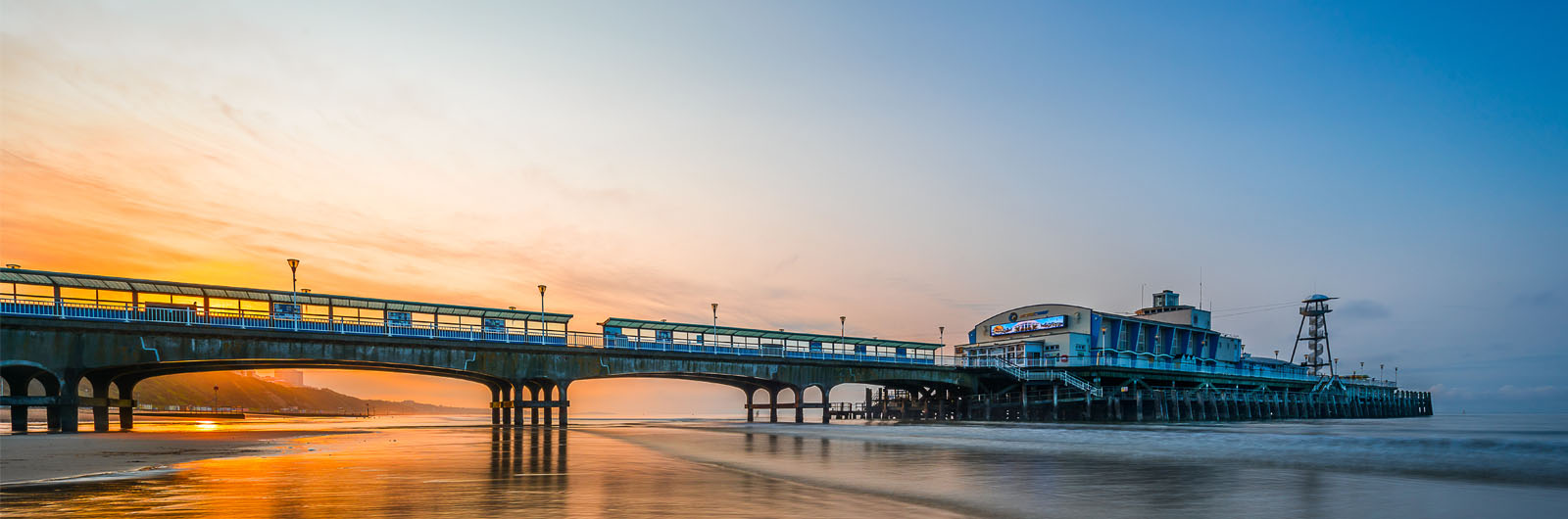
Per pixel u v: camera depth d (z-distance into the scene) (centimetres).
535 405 6606
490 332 6462
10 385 5147
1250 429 6725
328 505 1767
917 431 6200
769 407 8669
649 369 7181
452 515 1630
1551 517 1861
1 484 2158
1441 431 6906
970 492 2194
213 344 5341
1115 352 10762
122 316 5069
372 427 7819
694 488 2159
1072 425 7600
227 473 2461
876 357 8888
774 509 1786
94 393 5672
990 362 9581
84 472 2489
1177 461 3259
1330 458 3419
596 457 3206
